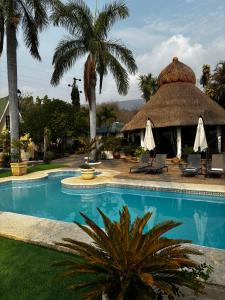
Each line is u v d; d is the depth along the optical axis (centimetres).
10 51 1797
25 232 672
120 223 351
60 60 2100
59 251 565
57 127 3120
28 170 1883
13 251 568
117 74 2109
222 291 400
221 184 1209
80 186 1317
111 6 2069
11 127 1816
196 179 1359
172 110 2269
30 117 3177
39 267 488
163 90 2583
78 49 2095
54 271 470
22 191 1416
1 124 3350
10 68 1803
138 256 295
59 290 411
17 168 1661
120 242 308
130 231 343
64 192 1357
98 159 2292
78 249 329
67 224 733
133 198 1224
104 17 2059
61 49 2109
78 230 680
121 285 285
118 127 4078
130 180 1380
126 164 2100
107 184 1345
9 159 2247
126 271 301
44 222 754
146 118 2312
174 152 2500
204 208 1041
